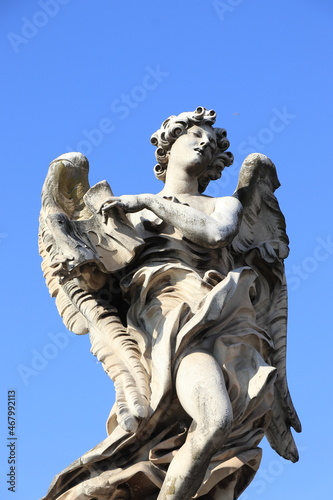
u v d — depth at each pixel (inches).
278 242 279.1
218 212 257.1
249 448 242.1
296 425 270.1
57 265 247.1
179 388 234.5
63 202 267.1
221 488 239.6
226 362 240.4
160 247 258.7
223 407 227.8
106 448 236.5
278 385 269.0
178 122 270.1
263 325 273.3
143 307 253.8
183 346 239.3
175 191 267.4
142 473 234.7
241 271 248.2
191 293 251.8
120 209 254.1
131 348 247.9
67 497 238.8
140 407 234.2
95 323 254.8
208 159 269.4
